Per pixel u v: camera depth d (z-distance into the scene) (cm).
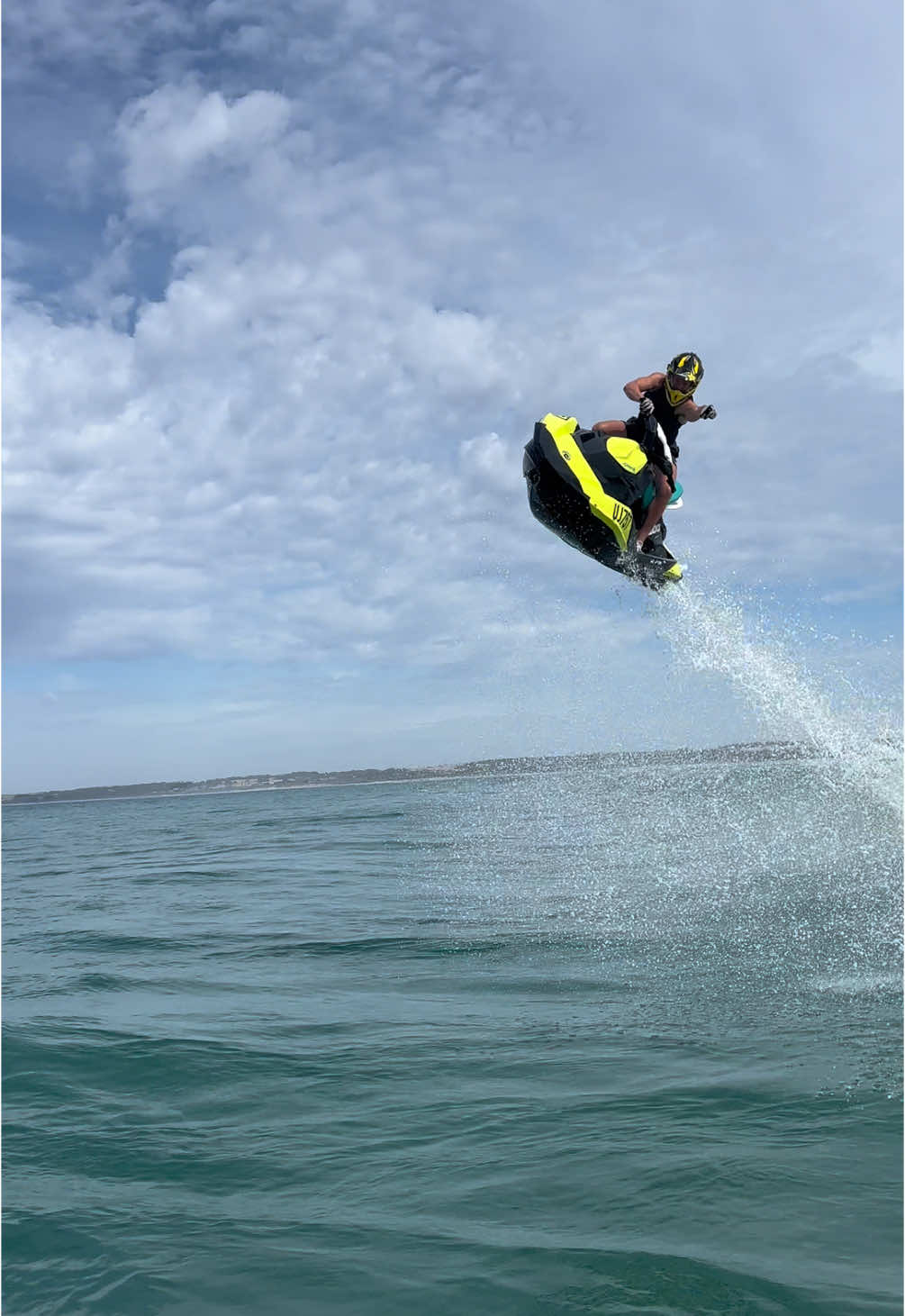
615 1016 631
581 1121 465
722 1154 421
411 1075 546
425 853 1686
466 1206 393
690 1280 331
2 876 1903
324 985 771
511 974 764
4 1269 366
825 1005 620
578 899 1058
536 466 737
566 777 3222
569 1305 323
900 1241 348
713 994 662
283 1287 344
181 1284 350
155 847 2455
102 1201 417
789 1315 310
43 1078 569
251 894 1326
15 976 862
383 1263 355
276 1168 439
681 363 738
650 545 781
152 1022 679
